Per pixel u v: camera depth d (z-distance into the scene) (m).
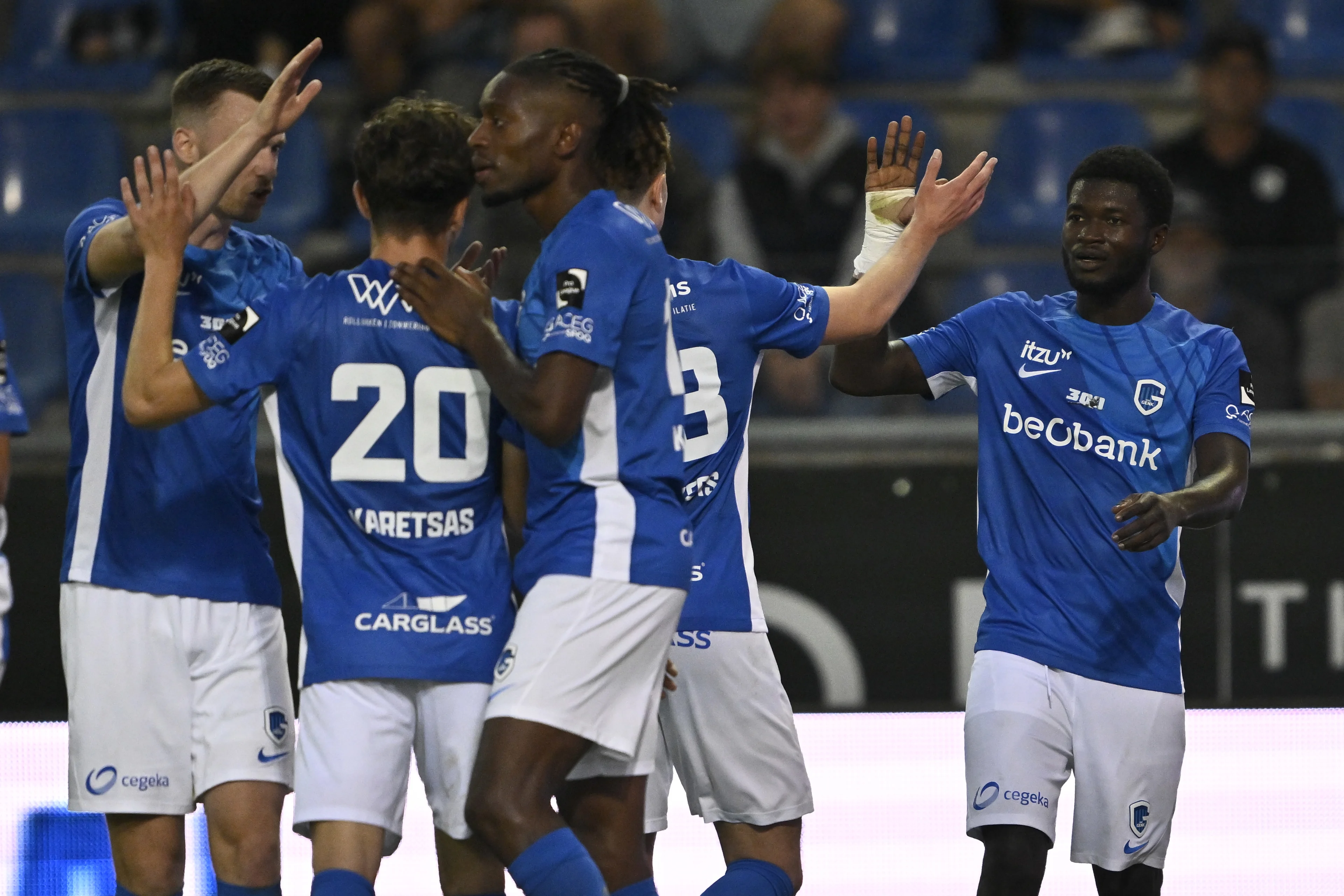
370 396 11.20
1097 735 13.27
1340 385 20.80
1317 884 17.95
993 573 13.66
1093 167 13.76
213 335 11.32
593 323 10.64
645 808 12.47
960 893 18.02
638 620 10.91
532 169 11.23
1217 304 20.98
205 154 12.99
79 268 12.48
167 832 12.66
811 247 25.78
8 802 17.55
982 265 22.03
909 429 21.14
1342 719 18.30
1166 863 17.06
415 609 11.26
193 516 12.59
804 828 17.95
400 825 11.66
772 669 13.09
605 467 10.96
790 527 21.00
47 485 20.83
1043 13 33.00
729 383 12.70
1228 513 12.83
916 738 18.27
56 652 20.62
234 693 12.55
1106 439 13.54
